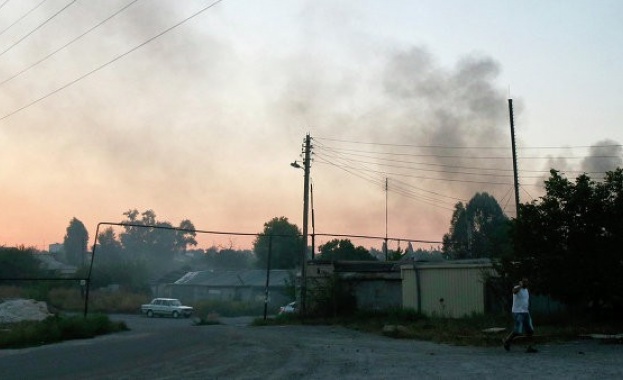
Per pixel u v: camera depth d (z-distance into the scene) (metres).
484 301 25.61
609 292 17.88
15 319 36.03
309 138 35.59
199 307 58.66
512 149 34.22
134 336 23.56
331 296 33.03
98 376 11.13
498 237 33.25
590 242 18.16
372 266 36.50
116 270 79.19
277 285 67.31
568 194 18.83
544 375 9.75
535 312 22.91
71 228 141.12
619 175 18.48
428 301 28.14
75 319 25.75
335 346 16.39
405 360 12.51
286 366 11.86
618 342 15.12
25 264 68.88
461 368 10.90
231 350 15.32
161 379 10.40
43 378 11.20
